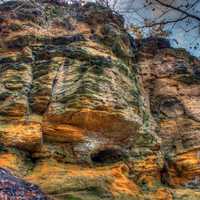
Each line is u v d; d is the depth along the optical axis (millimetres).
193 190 13984
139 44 18609
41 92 13664
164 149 15648
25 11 16312
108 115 13047
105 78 13836
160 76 17891
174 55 18672
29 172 11969
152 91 17531
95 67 14031
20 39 15320
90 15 17078
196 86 17922
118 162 13398
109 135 13492
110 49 15750
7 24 15875
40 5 17000
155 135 14898
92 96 13156
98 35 16047
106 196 11117
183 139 15820
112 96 13516
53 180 11211
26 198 8219
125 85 14602
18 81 13953
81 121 13016
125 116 13328
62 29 16484
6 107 13172
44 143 12844
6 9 16312
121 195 11500
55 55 14828
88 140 13086
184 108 17031
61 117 12961
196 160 14883
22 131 12547
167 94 17328
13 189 8242
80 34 15680
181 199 12977
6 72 14250
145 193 12875
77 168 12562
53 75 14188
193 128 16172
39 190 8852
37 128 12742
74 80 13836
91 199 10773
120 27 16969
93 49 15133
